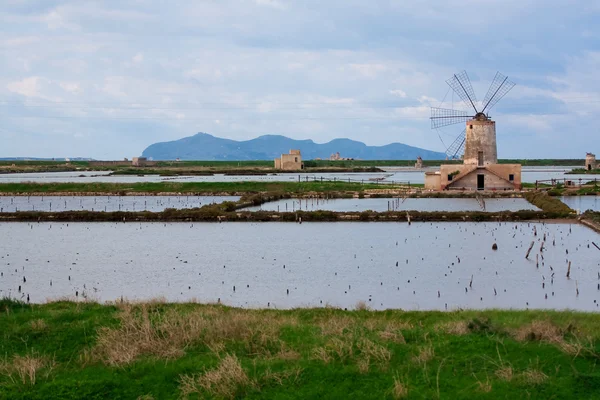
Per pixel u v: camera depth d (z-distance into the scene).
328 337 16.94
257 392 13.48
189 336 16.86
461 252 42.12
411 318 21.70
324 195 89.94
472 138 90.12
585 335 16.80
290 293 30.34
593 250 42.09
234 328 17.33
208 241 48.69
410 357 15.05
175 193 100.06
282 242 47.69
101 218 63.88
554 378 13.69
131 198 95.25
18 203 86.50
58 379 14.24
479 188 88.06
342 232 53.22
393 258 40.03
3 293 30.84
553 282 32.44
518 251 42.28
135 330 17.28
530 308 26.59
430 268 36.56
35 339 17.23
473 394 13.05
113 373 14.53
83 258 41.28
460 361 14.72
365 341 15.88
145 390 13.75
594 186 87.88
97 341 16.73
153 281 33.69
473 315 21.25
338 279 33.62
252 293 30.41
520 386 13.37
